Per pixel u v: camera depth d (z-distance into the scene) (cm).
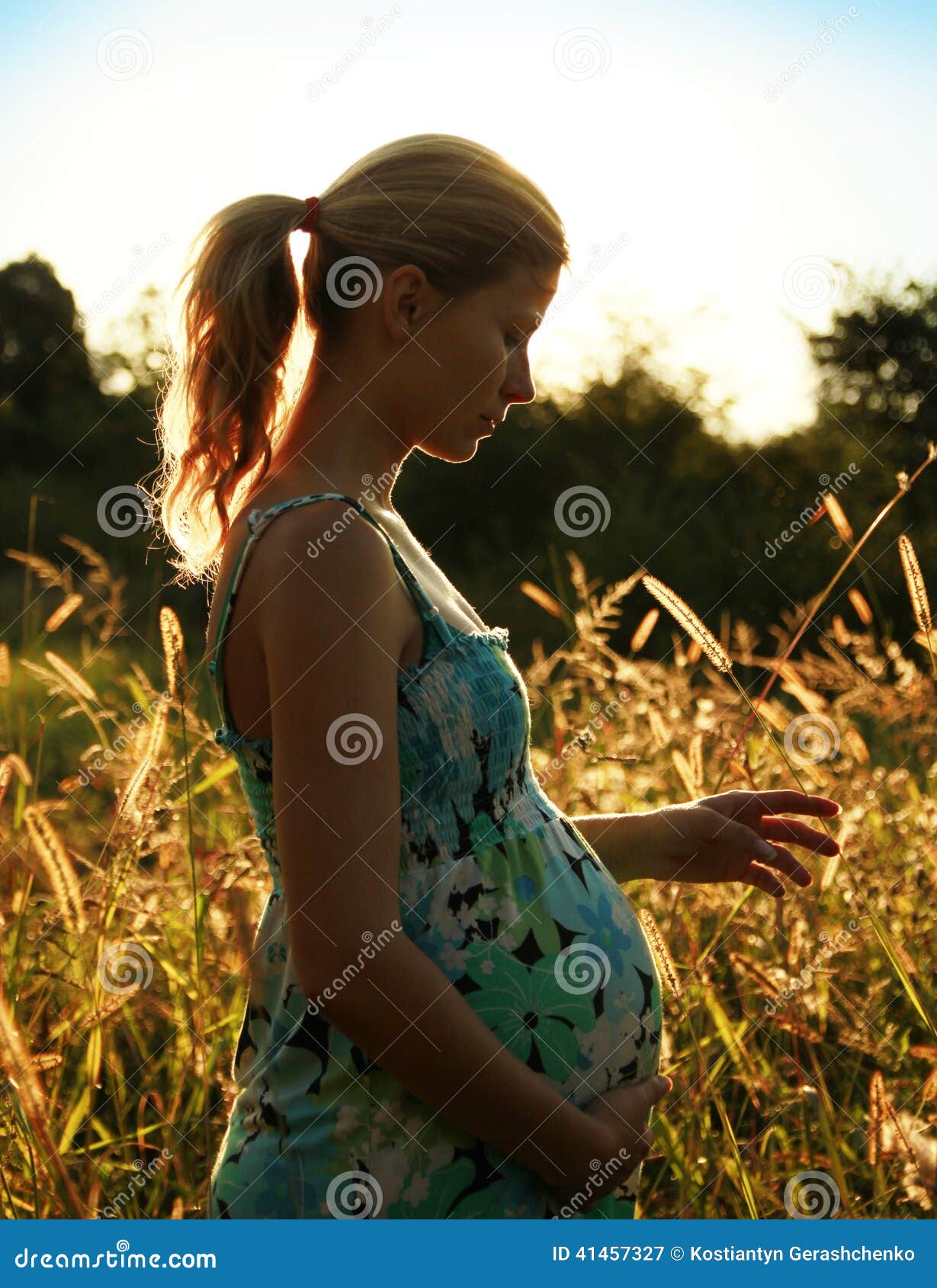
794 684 293
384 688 143
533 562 1378
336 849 138
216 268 172
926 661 374
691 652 388
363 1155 151
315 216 171
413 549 171
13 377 1845
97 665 522
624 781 346
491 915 158
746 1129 265
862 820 299
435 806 156
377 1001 139
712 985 259
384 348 164
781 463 1484
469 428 169
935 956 262
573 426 1554
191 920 279
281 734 141
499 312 166
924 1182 180
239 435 173
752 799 211
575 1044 162
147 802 233
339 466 163
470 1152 153
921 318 1438
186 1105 261
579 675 410
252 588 149
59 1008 266
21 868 256
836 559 1228
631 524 1411
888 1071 257
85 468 1644
